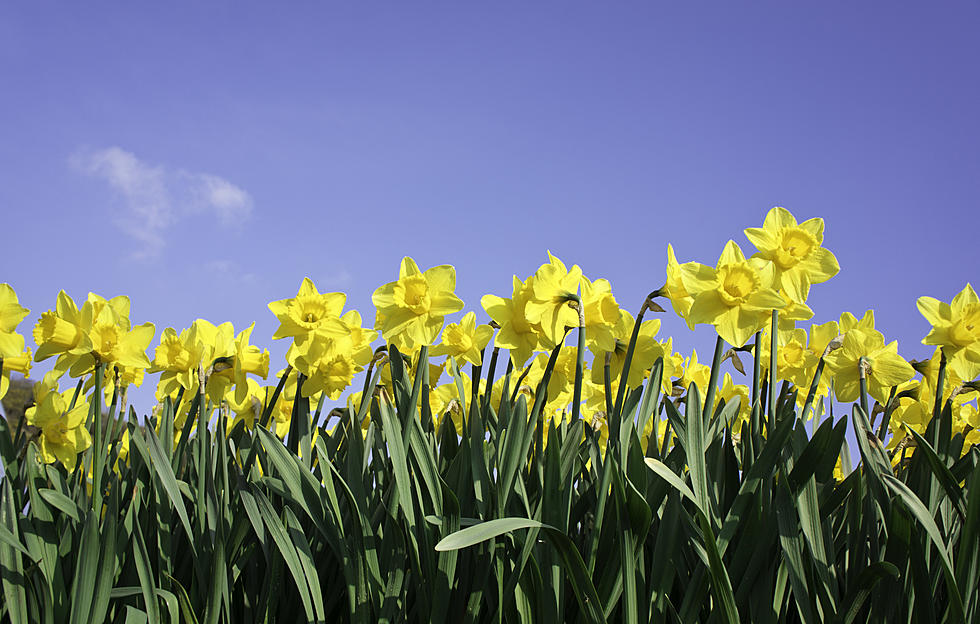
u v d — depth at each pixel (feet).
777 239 6.82
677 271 6.82
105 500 7.19
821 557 6.54
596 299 6.88
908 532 6.51
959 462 6.81
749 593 6.57
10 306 6.98
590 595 6.47
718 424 6.97
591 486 6.96
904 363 6.97
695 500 6.37
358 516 6.64
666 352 7.27
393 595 6.61
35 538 6.71
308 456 7.01
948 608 6.48
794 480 6.58
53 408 7.09
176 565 6.95
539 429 7.01
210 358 7.19
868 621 6.56
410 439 6.70
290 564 6.59
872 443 6.66
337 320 6.95
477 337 7.13
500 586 6.55
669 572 6.56
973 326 6.89
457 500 6.55
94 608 6.57
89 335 6.86
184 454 7.19
